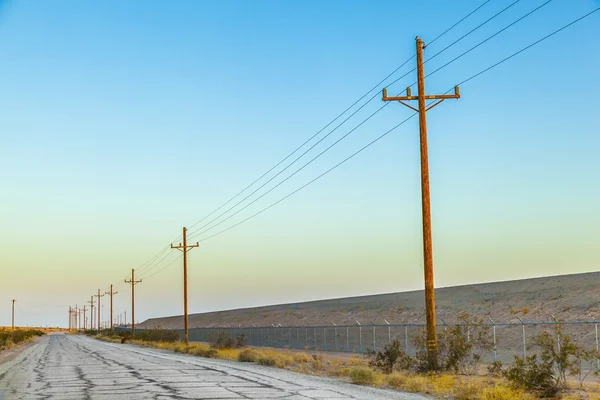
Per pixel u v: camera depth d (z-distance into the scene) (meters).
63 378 27.20
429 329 28.56
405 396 20.61
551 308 71.88
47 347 75.19
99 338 129.38
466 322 35.03
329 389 22.30
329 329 107.12
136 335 107.94
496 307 84.38
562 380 27.16
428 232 27.94
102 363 38.75
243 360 42.84
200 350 53.69
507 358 46.84
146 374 29.08
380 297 128.75
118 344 88.12
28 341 111.00
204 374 29.11
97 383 24.44
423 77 28.39
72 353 55.62
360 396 20.08
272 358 38.97
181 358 46.09
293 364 39.16
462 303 96.38
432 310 28.48
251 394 20.20
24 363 41.12
